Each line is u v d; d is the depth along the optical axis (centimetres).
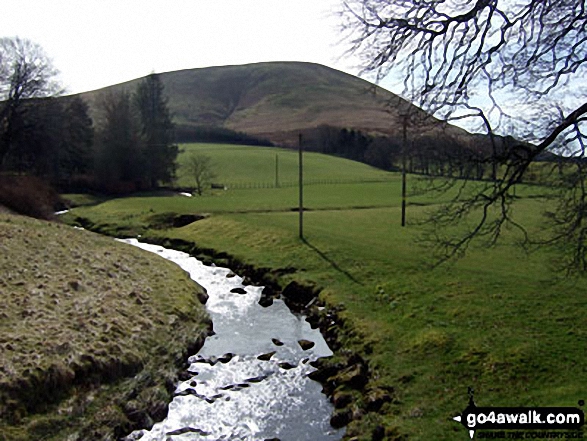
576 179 1070
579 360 1437
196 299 2386
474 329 1733
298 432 1342
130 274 2458
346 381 1561
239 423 1390
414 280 2327
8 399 1234
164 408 1438
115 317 1805
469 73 1090
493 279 2209
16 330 1555
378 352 1692
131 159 7650
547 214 1214
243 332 2073
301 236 3412
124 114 7712
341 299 2230
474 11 1023
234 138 13800
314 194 6512
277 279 2736
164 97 11288
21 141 6109
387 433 1245
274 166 10156
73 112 7369
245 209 5141
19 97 5959
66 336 1559
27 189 4762
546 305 1858
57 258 2469
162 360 1673
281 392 1568
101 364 1478
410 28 1068
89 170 7519
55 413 1278
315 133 13925
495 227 1260
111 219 4931
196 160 8281
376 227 3778
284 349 1892
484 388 1382
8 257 2311
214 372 1698
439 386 1427
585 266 1146
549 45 1029
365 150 10912
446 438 1177
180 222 4697
